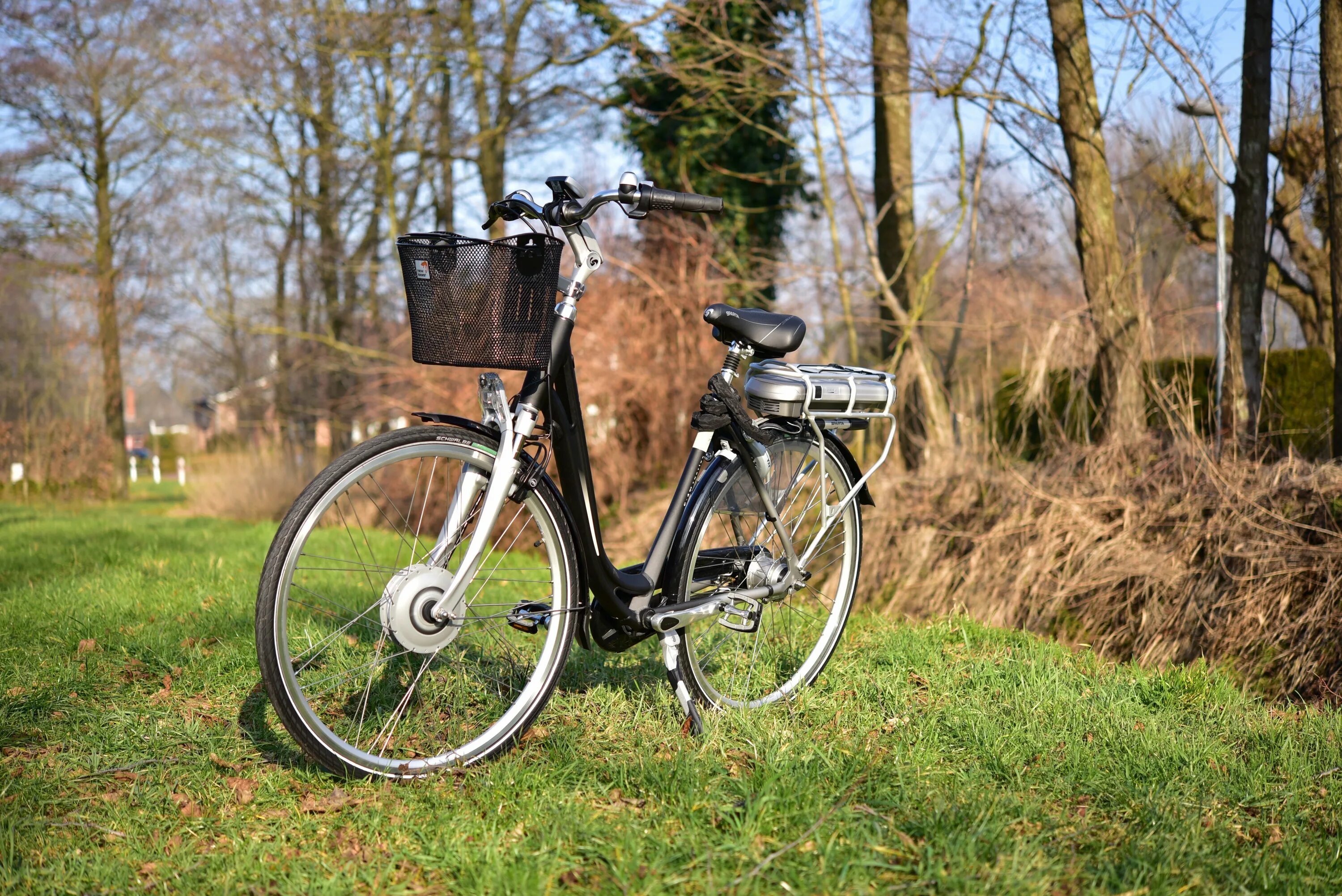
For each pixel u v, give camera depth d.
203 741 2.50
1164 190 6.23
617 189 2.31
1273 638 3.44
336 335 13.03
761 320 2.68
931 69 5.55
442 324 2.18
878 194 6.87
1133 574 3.96
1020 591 4.30
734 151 9.95
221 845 1.98
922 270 7.15
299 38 10.79
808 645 3.31
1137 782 2.36
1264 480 3.99
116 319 16.62
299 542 2.11
